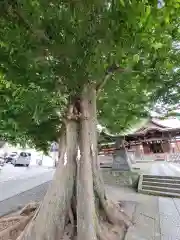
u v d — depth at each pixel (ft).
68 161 15.26
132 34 9.78
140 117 28.09
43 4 9.92
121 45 10.46
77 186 14.02
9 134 19.81
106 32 10.25
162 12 8.89
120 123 26.91
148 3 8.83
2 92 14.24
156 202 25.14
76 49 11.38
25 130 19.47
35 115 14.43
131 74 16.11
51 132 21.02
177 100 27.25
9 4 10.00
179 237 14.53
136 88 19.08
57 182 14.60
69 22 10.40
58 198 13.73
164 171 41.52
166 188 30.53
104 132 31.99
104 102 21.12
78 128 16.43
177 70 21.22
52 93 14.62
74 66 12.69
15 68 12.31
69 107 16.84
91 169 14.97
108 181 38.88
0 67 12.37
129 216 19.31
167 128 63.93
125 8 8.96
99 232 13.10
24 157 80.64
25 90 13.69
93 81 15.08
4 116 16.58
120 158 43.83
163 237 14.60
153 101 26.22
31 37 11.02
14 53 11.47
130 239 14.30
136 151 74.43
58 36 10.98
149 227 16.58
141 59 12.79
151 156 70.08
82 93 15.96
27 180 44.14
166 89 24.08
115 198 27.32
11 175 51.52
